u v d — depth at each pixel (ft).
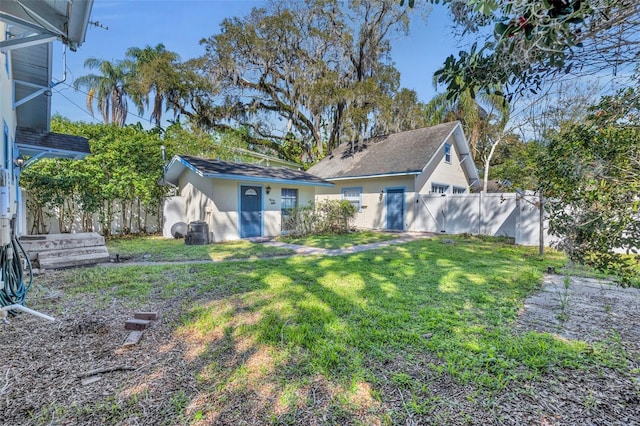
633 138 5.84
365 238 33.96
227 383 7.02
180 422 5.82
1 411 6.06
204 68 57.93
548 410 6.01
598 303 12.23
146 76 57.00
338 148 60.64
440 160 46.47
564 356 7.96
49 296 13.10
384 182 45.16
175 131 50.11
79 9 10.08
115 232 36.73
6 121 15.94
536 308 11.72
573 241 6.80
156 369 7.61
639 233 5.52
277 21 56.90
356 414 6.00
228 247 27.68
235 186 33.81
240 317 10.89
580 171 6.47
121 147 33.09
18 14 11.87
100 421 5.82
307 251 25.53
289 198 39.93
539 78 5.63
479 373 7.29
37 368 7.59
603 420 5.71
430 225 40.98
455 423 5.70
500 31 4.64
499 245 28.86
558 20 4.15
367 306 11.87
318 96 55.36
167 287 14.60
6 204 10.46
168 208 35.65
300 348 8.57
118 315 11.18
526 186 27.14
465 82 5.75
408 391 6.68
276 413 6.06
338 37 60.59
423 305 12.01
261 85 61.62
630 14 4.44
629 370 7.34
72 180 29.07
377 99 54.13
